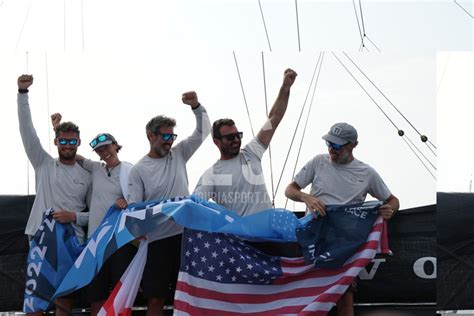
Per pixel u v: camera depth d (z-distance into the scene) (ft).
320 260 26.20
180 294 25.95
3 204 27.68
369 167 26.94
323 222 26.68
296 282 26.58
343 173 26.91
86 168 27.71
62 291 26.43
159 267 26.78
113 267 27.17
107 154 27.25
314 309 25.99
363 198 26.91
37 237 27.27
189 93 27.02
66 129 26.91
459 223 30.32
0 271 27.84
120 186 27.22
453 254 30.30
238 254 26.40
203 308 26.14
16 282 27.91
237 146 26.89
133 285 26.16
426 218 27.40
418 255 27.55
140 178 26.86
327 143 26.68
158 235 26.78
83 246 27.35
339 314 27.07
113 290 26.21
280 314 26.21
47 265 27.20
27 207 27.81
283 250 27.02
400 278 27.68
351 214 26.61
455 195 30.40
